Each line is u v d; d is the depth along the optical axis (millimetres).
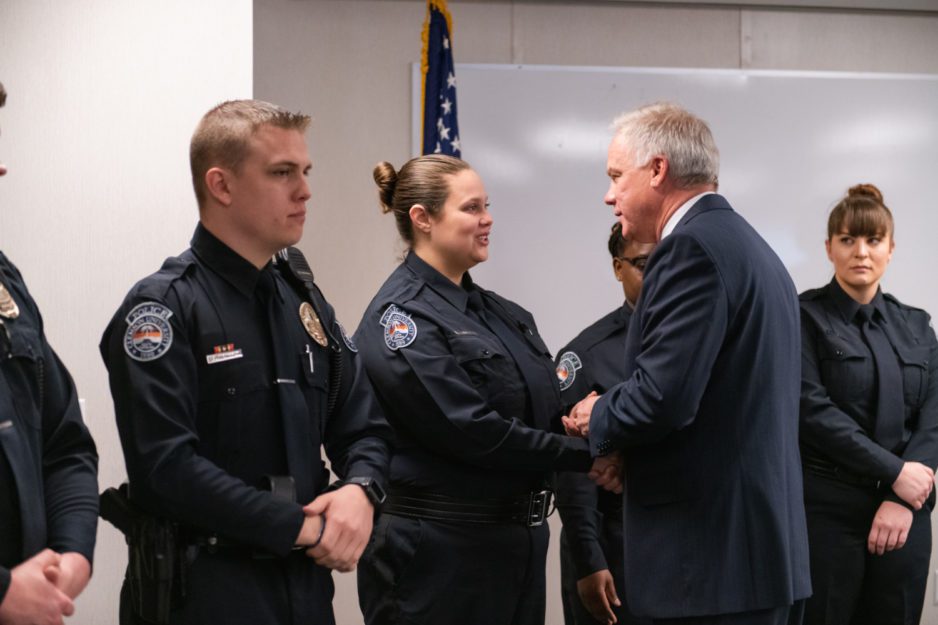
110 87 2736
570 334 4359
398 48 4320
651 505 2324
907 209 4473
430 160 2756
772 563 2236
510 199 4340
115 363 1905
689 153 2396
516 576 2625
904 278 4477
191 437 1864
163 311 1903
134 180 2738
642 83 4395
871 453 3172
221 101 2781
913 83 4480
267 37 4250
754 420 2258
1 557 1654
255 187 1978
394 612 2572
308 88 4277
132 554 1919
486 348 2600
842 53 4500
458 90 4320
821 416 3217
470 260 2721
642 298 2375
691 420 2223
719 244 2271
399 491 2611
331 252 4293
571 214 4359
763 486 2242
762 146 4438
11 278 1813
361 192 4301
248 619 1906
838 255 3375
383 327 2627
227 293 1994
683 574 2258
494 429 2492
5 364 1716
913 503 3170
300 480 1995
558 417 2736
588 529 2895
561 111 4359
